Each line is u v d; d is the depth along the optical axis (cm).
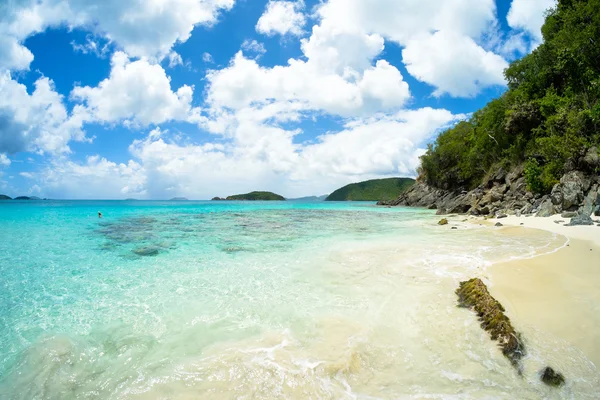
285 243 1468
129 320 640
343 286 822
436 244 1359
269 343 545
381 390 421
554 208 2286
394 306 684
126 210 4559
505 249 1187
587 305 621
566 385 410
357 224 2402
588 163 2283
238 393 421
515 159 3684
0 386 446
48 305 720
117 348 536
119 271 992
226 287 830
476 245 1307
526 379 427
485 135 4856
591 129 2458
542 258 1004
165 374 464
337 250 1273
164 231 1964
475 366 462
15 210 4431
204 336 573
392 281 847
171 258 1164
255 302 725
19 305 719
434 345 522
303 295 765
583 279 776
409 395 410
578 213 1973
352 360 485
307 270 980
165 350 528
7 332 593
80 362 498
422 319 615
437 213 3888
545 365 446
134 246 1412
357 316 642
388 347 521
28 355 516
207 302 730
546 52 3647
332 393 417
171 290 812
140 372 471
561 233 1489
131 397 420
